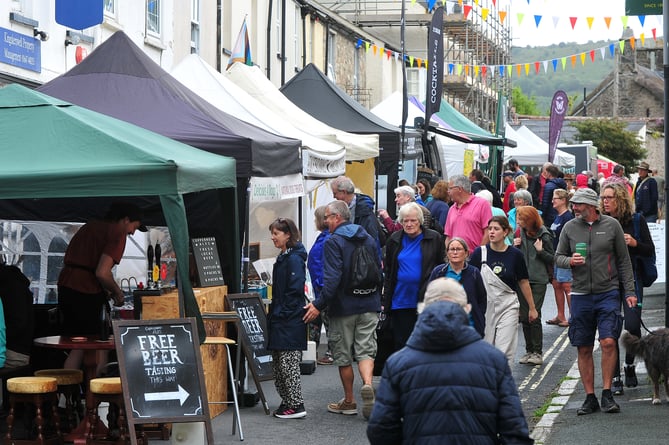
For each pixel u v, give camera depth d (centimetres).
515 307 1052
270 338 1066
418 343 547
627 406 1082
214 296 1109
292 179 1327
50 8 1719
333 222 1055
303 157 1359
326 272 1041
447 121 2927
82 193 851
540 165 3888
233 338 1148
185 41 2334
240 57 1823
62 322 1052
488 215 1270
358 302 1048
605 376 1050
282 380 1070
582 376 1061
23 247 1354
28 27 1648
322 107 2062
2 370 962
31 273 1355
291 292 1056
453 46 5009
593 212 1045
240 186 1207
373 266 1049
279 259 1065
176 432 943
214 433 1004
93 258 1032
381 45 4403
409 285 1055
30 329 993
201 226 1192
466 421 534
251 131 1248
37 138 898
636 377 1251
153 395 865
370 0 4581
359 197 1403
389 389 547
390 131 2003
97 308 1031
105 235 1034
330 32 3709
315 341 1444
